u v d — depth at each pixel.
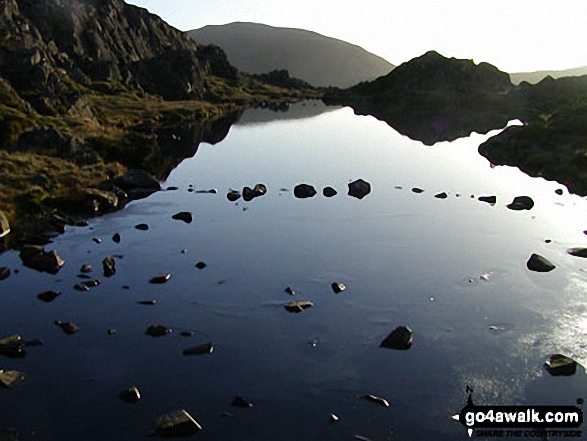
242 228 32.78
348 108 139.62
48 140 47.12
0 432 14.20
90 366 17.42
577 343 19.02
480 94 124.00
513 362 17.86
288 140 74.50
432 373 17.22
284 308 21.75
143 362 17.70
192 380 16.73
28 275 24.72
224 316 21.06
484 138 78.88
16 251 27.69
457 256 27.92
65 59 109.62
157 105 109.06
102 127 66.00
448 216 35.62
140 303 22.09
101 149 50.41
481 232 32.12
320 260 27.30
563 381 16.80
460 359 18.05
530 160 53.50
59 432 14.28
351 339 19.34
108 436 14.16
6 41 78.44
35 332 19.55
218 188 44.00
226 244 29.70
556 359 17.67
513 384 16.66
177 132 82.25
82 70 118.19
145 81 134.00
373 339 19.34
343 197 40.88
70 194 36.78
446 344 19.00
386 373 17.23
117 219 34.22
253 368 17.45
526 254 28.17
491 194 42.09
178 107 109.81
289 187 44.28
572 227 33.03
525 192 42.62
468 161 57.47
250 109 135.38
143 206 37.72
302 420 14.91
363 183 42.16
